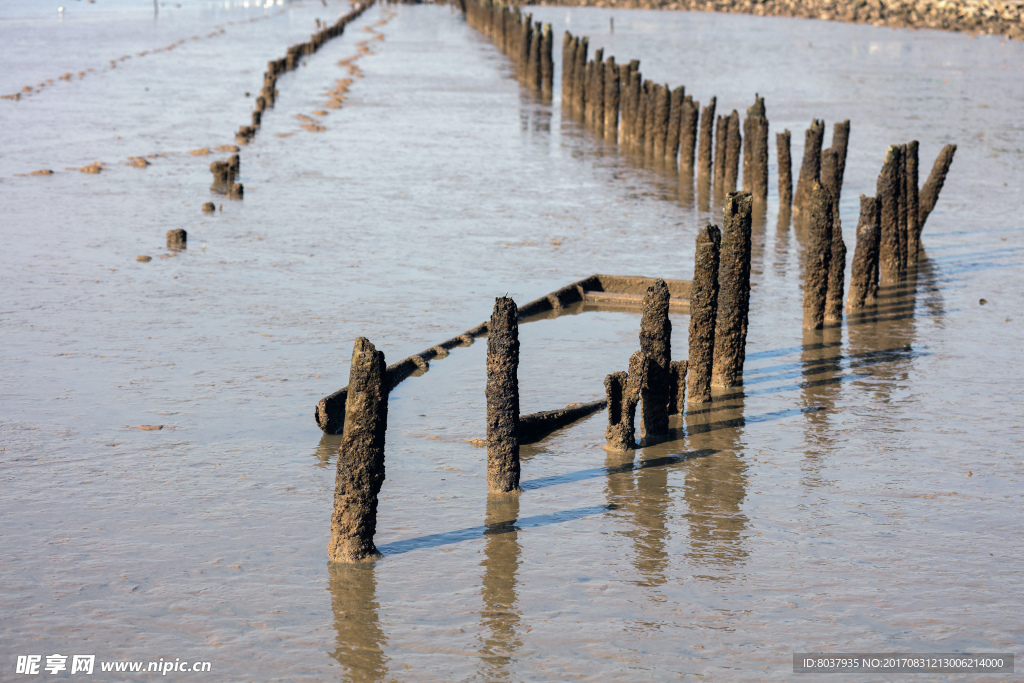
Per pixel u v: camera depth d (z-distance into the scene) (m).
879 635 10.56
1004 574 11.74
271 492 13.41
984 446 15.28
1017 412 16.58
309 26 93.88
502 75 62.84
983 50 76.69
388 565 11.82
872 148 40.16
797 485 14.00
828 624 10.76
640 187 34.03
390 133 42.69
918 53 74.06
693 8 111.44
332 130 42.91
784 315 21.64
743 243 17.05
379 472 11.80
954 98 53.44
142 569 11.54
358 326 19.98
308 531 12.49
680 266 24.83
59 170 33.38
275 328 19.72
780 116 46.94
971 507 13.37
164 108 46.56
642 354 15.05
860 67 65.75
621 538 12.53
